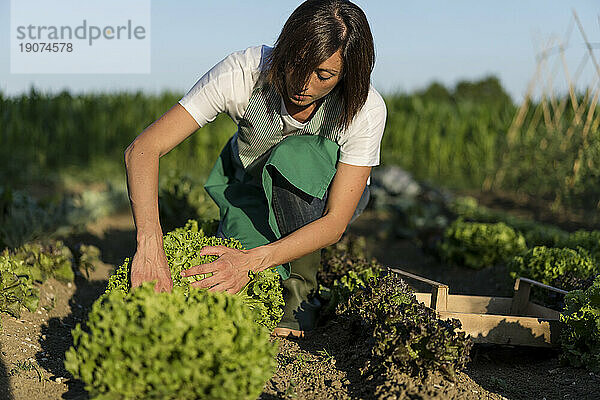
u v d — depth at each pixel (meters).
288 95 2.68
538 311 3.58
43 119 11.62
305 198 3.22
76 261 4.55
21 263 3.54
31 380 2.62
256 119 3.01
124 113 12.52
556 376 3.02
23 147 10.83
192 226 3.84
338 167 3.01
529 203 9.00
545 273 4.05
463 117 11.97
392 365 2.67
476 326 3.17
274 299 2.94
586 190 7.91
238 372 1.96
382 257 6.19
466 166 11.80
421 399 2.44
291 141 3.06
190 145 12.21
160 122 2.77
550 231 5.94
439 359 2.60
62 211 5.86
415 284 5.00
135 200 2.53
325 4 2.45
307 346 3.27
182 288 2.55
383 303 2.95
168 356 1.95
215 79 2.83
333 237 2.89
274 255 2.68
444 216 7.73
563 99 8.89
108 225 6.88
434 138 11.87
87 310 3.90
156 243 2.46
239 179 3.57
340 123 2.82
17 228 4.58
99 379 2.00
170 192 5.29
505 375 3.03
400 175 8.45
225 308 2.16
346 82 2.64
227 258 2.56
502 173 9.73
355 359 2.97
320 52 2.39
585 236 5.01
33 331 3.29
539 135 8.98
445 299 3.37
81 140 11.79
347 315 3.13
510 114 11.31
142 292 2.12
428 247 6.09
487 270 5.44
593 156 7.89
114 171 11.50
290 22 2.46
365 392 2.60
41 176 10.48
